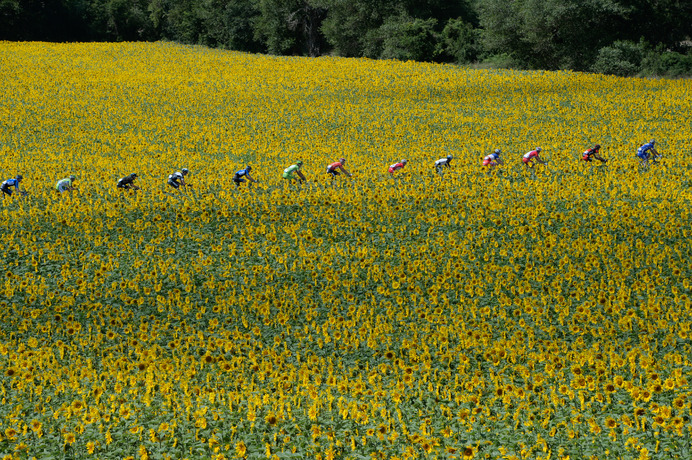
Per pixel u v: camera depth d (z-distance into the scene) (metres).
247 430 17.80
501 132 58.72
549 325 23.70
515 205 36.69
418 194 39.31
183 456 16.66
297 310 26.06
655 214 33.91
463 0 135.88
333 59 110.19
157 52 119.38
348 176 42.50
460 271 28.98
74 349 23.42
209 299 28.06
